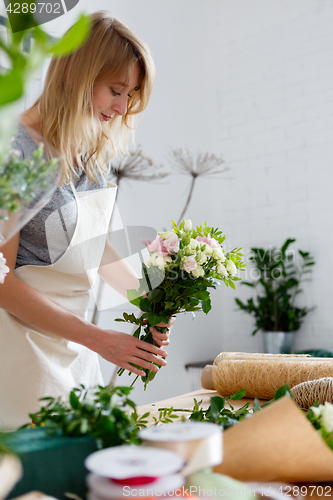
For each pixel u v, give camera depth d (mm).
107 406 495
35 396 1070
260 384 1032
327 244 3529
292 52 3818
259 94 3957
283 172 3787
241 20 4109
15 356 1070
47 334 1127
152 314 1037
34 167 487
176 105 3668
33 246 1129
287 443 437
